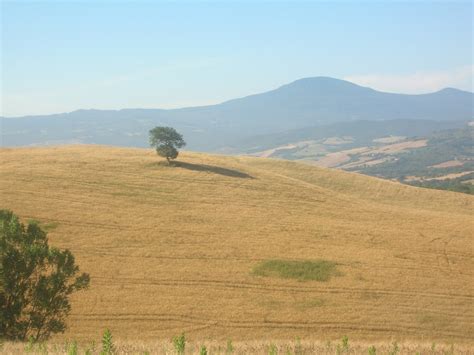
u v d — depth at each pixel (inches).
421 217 3575.3
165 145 4124.0
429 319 2071.9
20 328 1190.3
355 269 2516.0
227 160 4746.6
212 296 2154.3
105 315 1931.6
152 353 957.8
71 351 904.9
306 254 2657.5
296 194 3809.1
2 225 1216.2
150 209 3127.5
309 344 1269.7
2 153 4286.4
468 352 1307.8
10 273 1172.5
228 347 1058.1
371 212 3595.0
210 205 3316.9
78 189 3348.9
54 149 4653.1
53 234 2625.5
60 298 1243.8
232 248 2664.9
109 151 4603.8
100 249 2518.5
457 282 2450.8
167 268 2384.4
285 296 2201.0
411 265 2615.7
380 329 1964.8
